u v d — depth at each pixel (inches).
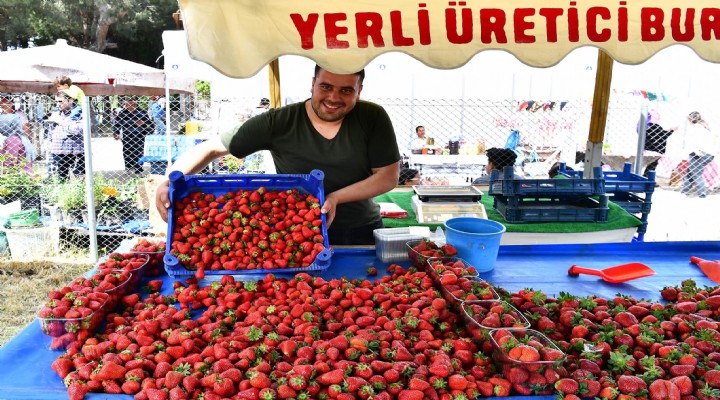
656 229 285.4
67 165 314.5
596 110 187.9
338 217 133.0
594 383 68.7
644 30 97.2
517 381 68.6
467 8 95.0
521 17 95.6
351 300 88.7
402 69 310.2
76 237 267.9
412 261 114.4
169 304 93.4
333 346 72.2
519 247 129.2
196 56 96.3
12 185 276.8
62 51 390.3
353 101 117.3
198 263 98.4
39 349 78.2
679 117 380.8
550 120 362.6
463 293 88.1
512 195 172.4
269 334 74.7
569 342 82.0
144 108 396.5
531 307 89.9
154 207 261.0
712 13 97.3
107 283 91.5
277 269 99.9
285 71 302.0
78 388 65.7
